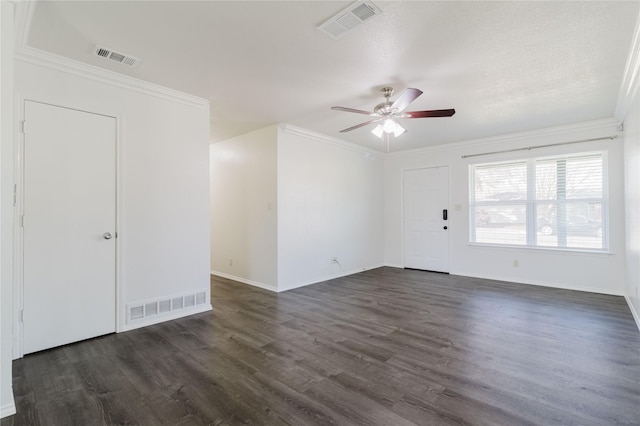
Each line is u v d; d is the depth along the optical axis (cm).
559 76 291
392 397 191
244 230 497
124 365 232
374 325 312
